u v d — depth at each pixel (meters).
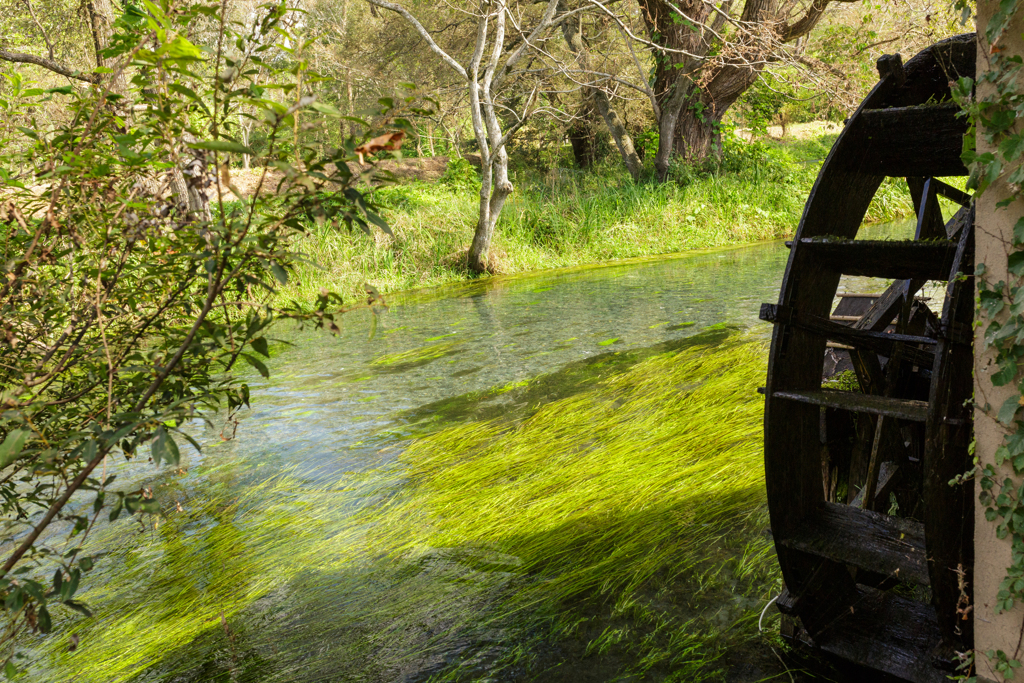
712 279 11.63
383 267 13.27
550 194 17.11
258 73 1.77
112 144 2.14
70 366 2.28
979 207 1.99
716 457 4.69
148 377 2.15
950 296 2.30
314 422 6.25
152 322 2.35
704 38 17.28
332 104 1.72
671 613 3.28
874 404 2.73
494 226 13.95
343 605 3.49
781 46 15.14
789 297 2.89
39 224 2.25
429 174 19.28
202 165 2.00
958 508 2.43
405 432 5.84
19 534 4.36
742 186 17.91
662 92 18.38
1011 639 2.09
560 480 4.56
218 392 2.15
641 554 3.73
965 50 2.91
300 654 3.15
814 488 3.11
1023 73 1.83
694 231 16.12
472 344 8.60
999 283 1.96
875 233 15.17
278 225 1.89
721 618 3.22
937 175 3.30
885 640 2.88
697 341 7.78
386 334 9.50
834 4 15.92
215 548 4.09
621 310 9.80
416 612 3.40
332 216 1.87
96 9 9.43
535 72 17.17
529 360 7.68
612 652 3.05
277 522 4.37
